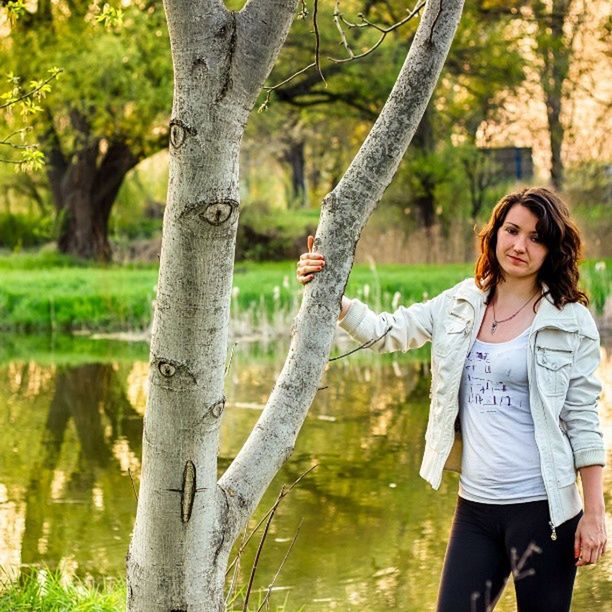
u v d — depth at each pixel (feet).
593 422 14.26
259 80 11.10
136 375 55.98
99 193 125.90
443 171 116.57
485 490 14.33
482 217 120.57
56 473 33.78
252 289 83.46
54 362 61.16
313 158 201.67
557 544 14.05
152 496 11.84
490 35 110.73
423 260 115.44
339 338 67.41
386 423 42.06
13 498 30.60
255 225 139.64
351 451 36.91
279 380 12.79
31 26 75.25
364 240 118.11
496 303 14.82
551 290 14.51
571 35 113.39
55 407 46.11
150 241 135.74
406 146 12.62
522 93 121.08
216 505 12.21
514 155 132.36
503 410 14.34
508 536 14.19
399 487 32.07
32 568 23.40
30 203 153.79
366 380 54.08
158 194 166.50
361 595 22.81
